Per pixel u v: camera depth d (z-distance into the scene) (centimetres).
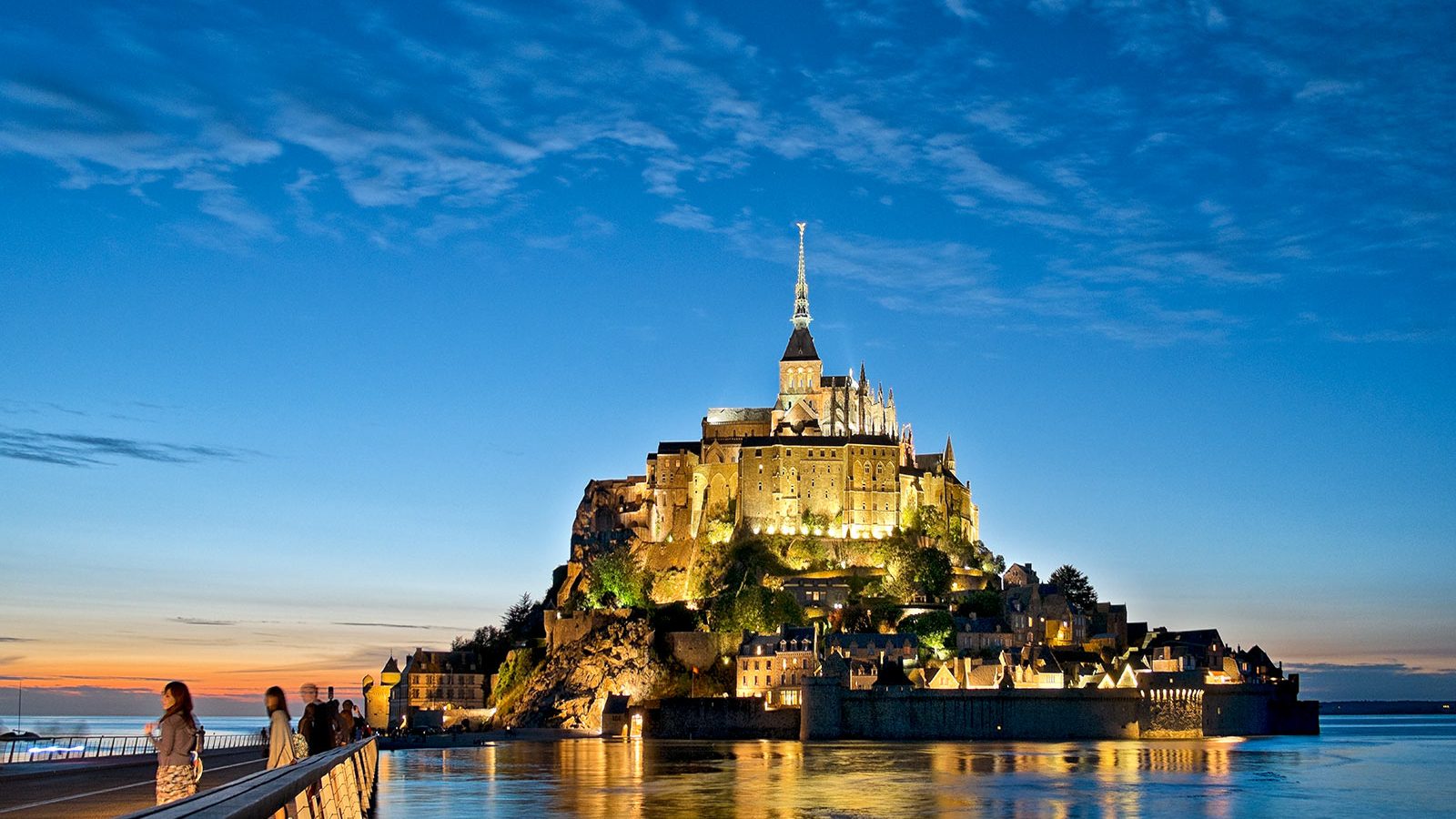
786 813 11900
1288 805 13850
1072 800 13712
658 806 12069
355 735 9856
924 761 19838
